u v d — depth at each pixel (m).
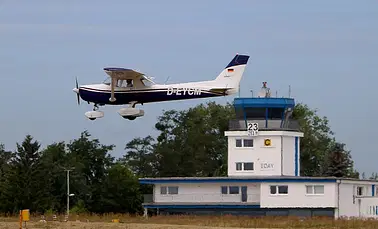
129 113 137.75
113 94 138.50
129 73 137.75
